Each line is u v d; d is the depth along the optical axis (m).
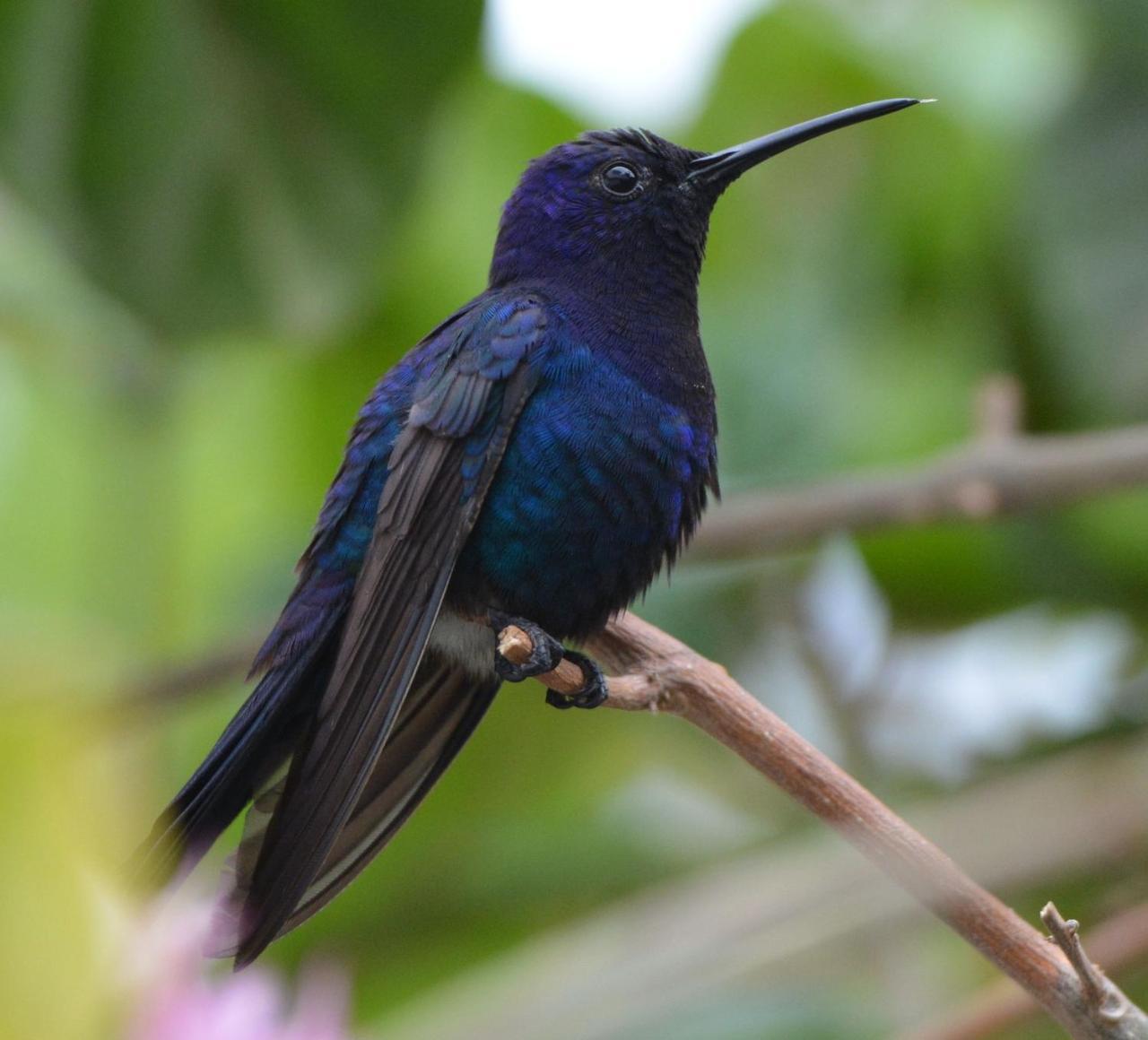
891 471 9.69
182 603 10.28
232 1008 4.85
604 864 10.24
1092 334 10.05
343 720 6.03
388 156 8.84
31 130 8.48
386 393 7.04
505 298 7.21
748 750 5.50
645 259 7.57
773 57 11.26
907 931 8.22
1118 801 8.87
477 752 10.63
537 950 8.59
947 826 8.95
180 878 5.95
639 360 7.01
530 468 6.67
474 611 6.78
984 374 10.80
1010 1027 6.47
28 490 10.74
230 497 11.52
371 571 6.43
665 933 8.32
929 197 11.05
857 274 11.14
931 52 11.12
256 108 8.72
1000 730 10.54
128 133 8.59
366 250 8.84
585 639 6.88
